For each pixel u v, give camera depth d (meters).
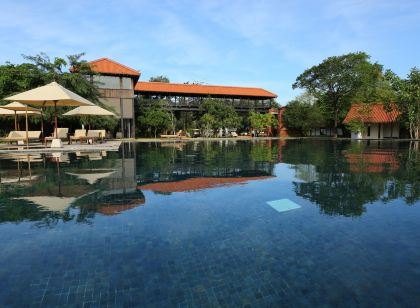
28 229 2.59
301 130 36.28
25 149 10.70
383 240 2.40
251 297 1.61
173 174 5.72
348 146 15.52
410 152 11.33
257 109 36.03
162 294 1.62
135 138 27.44
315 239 2.42
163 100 30.06
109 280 1.76
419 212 3.17
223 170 6.32
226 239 2.41
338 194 4.02
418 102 22.12
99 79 26.03
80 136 14.57
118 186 4.48
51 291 1.64
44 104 12.79
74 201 3.55
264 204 3.50
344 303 1.56
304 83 34.53
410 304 1.55
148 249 2.20
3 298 1.57
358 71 30.12
